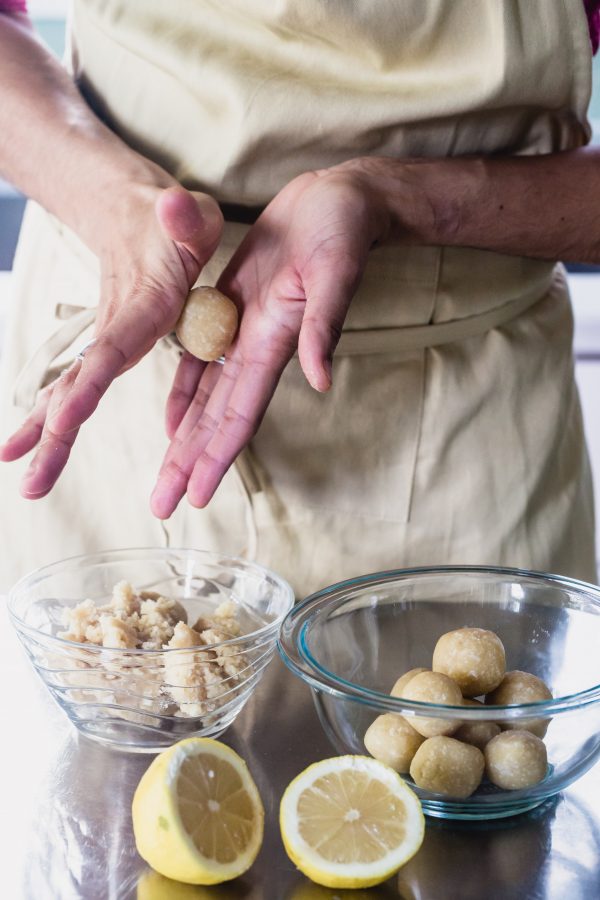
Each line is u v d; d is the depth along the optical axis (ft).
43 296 3.51
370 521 3.39
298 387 3.28
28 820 2.51
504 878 2.39
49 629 2.95
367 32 3.05
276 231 2.98
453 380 3.32
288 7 3.04
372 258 3.20
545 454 3.46
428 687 2.55
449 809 2.52
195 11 3.16
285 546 3.40
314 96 3.08
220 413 2.97
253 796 2.45
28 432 2.86
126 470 3.43
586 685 2.72
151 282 2.86
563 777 2.52
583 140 3.41
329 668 2.73
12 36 3.43
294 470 3.35
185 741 2.44
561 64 3.13
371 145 3.18
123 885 2.36
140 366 3.33
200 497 2.93
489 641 2.65
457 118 3.17
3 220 6.18
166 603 2.88
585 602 2.78
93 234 3.08
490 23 3.05
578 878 2.39
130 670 2.65
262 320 2.93
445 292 3.26
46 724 2.81
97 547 3.52
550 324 3.48
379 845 2.37
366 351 3.27
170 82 3.20
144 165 3.11
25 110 3.22
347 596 2.81
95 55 3.33
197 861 2.32
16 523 3.57
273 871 2.41
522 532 3.46
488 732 2.53
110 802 2.56
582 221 3.22
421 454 3.35
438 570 2.86
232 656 2.69
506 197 3.14
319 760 2.68
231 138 3.12
